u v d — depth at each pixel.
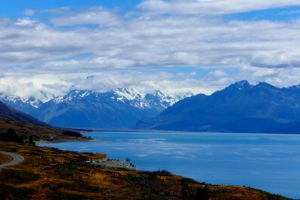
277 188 129.75
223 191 82.00
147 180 88.94
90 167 106.62
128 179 88.19
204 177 149.12
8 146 162.62
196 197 66.81
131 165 158.75
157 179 92.75
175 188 82.88
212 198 75.31
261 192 84.44
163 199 70.81
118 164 151.25
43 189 68.62
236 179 146.75
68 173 88.00
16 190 65.38
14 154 126.94
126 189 76.81
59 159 127.25
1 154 118.75
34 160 111.88
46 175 82.38
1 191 63.38
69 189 71.25
